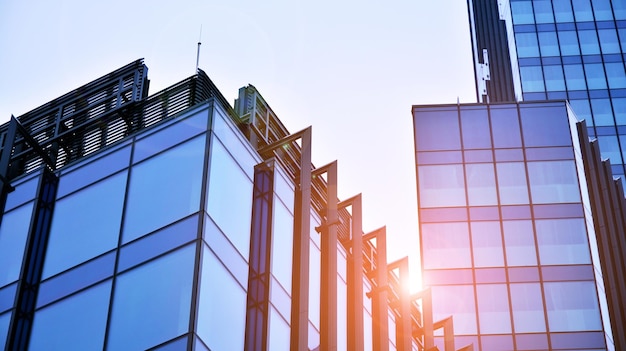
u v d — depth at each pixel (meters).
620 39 89.00
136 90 41.00
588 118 84.38
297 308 36.84
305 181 39.91
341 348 40.81
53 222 38.28
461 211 62.31
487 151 64.31
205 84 39.31
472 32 102.12
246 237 35.78
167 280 32.81
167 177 35.53
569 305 58.28
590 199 64.06
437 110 66.38
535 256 60.19
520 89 86.69
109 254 35.41
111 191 37.06
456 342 57.88
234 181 36.06
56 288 36.25
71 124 42.66
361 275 43.47
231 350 32.84
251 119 40.12
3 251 38.25
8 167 40.97
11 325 35.66
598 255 61.22
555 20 90.81
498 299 59.03
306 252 38.03
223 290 33.25
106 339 33.34
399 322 48.47
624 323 58.78
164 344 31.50
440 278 60.16
